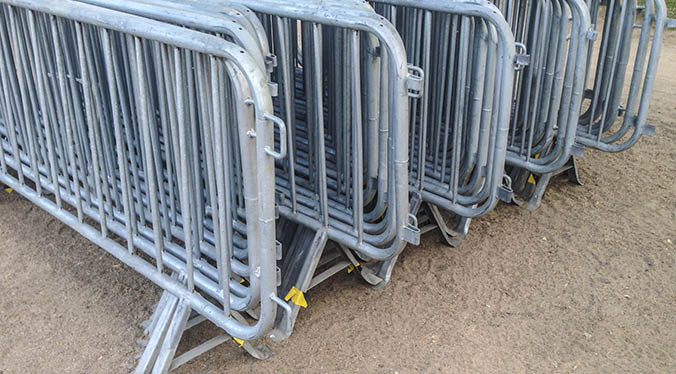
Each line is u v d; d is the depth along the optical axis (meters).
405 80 2.41
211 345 2.79
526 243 3.91
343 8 2.55
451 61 3.18
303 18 2.64
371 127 2.93
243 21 2.46
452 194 3.37
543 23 3.74
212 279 2.70
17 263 3.52
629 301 3.33
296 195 3.34
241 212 3.10
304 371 2.79
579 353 2.93
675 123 5.94
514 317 3.19
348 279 3.51
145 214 3.15
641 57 4.07
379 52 2.70
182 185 2.40
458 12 2.89
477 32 3.12
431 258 3.73
